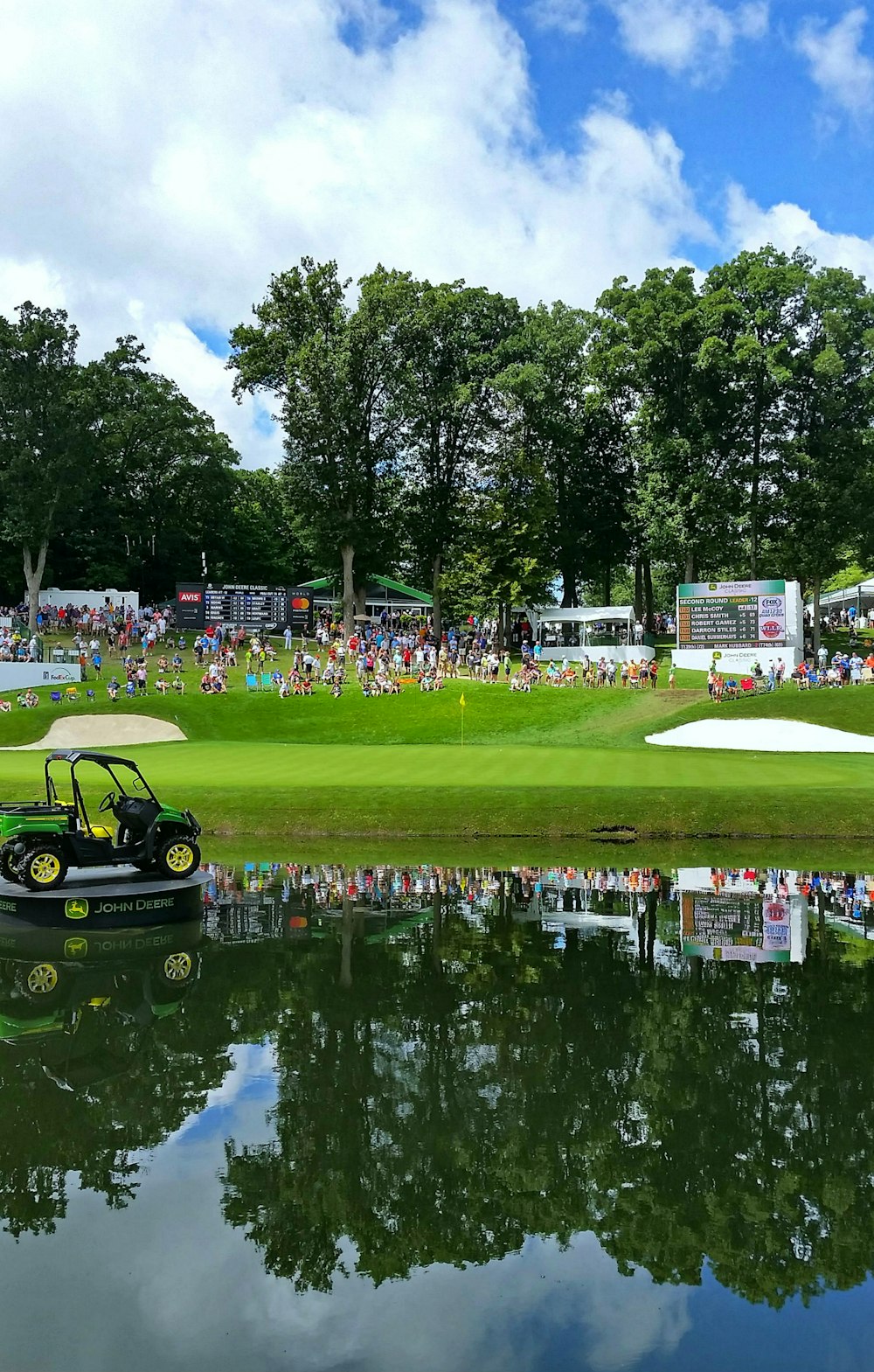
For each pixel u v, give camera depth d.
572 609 58.84
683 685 46.06
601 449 65.38
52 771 25.00
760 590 46.16
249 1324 4.31
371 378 55.78
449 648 55.47
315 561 78.88
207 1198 5.46
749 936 11.07
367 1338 4.15
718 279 58.94
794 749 32.53
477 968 9.77
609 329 59.41
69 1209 5.31
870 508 54.75
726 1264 4.79
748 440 59.34
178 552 81.94
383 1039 7.83
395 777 23.39
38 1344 4.07
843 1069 7.11
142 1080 7.02
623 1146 6.00
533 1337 4.18
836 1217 5.20
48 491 56.66
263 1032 8.03
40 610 59.31
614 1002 8.70
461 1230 5.11
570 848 16.97
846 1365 3.98
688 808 18.55
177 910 12.08
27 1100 6.75
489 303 62.09
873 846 17.00
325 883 14.16
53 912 11.43
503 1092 6.74
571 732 39.66
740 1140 6.03
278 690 45.09
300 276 56.53
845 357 55.72
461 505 59.03
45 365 56.66
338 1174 5.65
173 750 32.94
